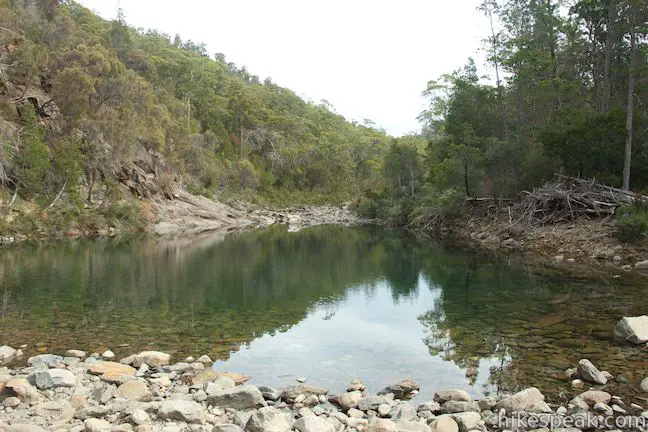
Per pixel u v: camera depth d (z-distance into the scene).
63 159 38.75
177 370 9.09
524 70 39.31
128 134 44.31
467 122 46.31
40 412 6.71
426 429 6.29
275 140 96.56
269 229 53.84
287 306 15.63
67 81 40.94
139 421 6.39
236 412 7.06
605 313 13.50
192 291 17.77
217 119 87.56
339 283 20.19
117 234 41.78
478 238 36.25
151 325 12.70
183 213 54.22
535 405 7.17
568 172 32.25
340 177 101.81
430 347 10.97
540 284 18.28
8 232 32.75
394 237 43.00
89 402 7.30
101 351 10.29
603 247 24.34
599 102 36.41
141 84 54.56
